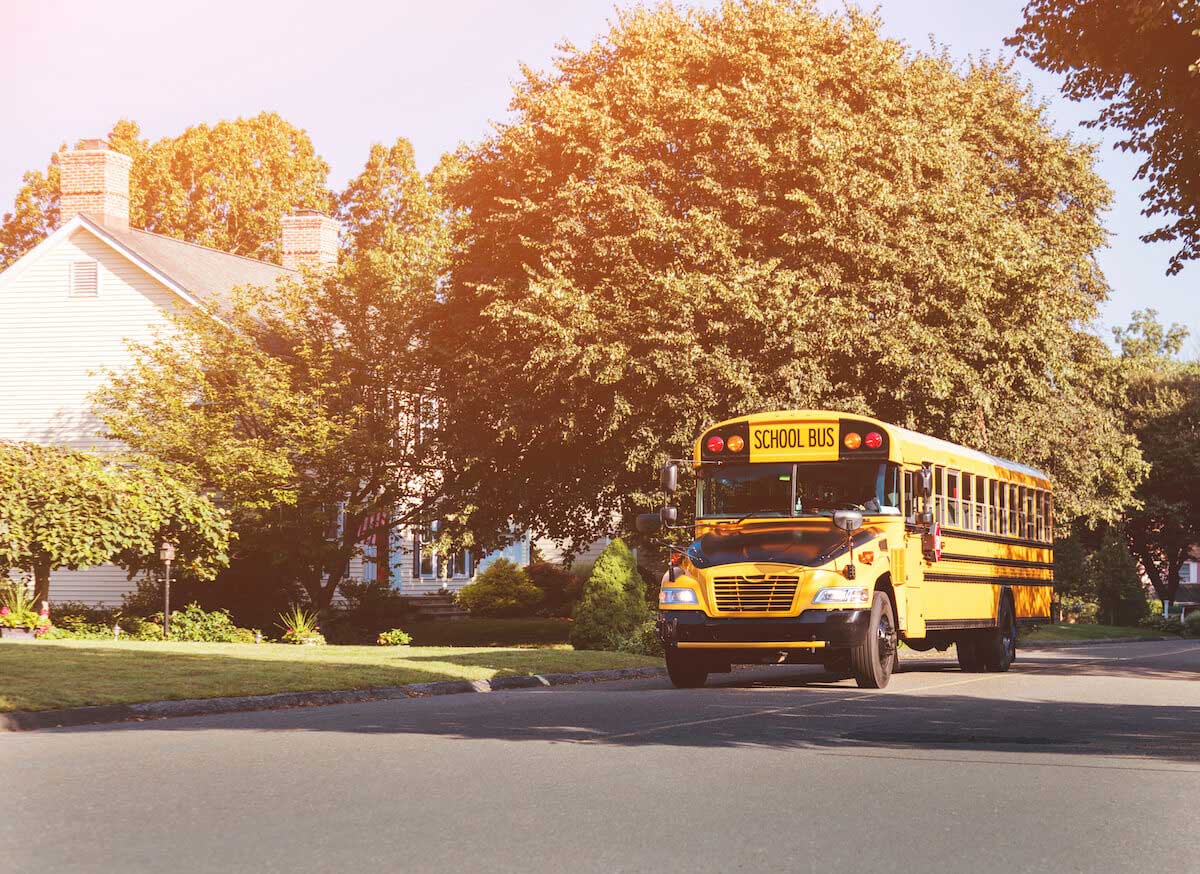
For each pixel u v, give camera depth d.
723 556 17.19
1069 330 36.12
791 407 26.09
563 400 29.39
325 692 15.29
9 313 40.12
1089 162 37.28
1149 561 70.81
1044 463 37.50
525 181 31.80
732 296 26.02
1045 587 26.23
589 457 32.22
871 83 29.38
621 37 32.91
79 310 39.59
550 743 10.47
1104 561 61.00
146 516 27.23
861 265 26.92
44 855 6.09
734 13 31.50
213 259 43.25
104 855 6.10
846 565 16.83
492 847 6.36
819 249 27.55
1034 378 29.44
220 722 12.45
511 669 18.88
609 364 27.44
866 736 11.12
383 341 33.81
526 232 31.69
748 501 18.00
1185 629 58.19
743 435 18.17
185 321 33.84
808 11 31.61
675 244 28.41
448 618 45.19
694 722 12.22
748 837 6.66
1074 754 10.02
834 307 26.17
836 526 17.48
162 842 6.41
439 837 6.59
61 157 42.03
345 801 7.63
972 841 6.63
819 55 30.06
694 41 30.89
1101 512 40.38
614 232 29.56
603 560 26.03
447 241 52.47
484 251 33.12
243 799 7.69
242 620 32.22
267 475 30.64
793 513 17.80
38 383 39.75
